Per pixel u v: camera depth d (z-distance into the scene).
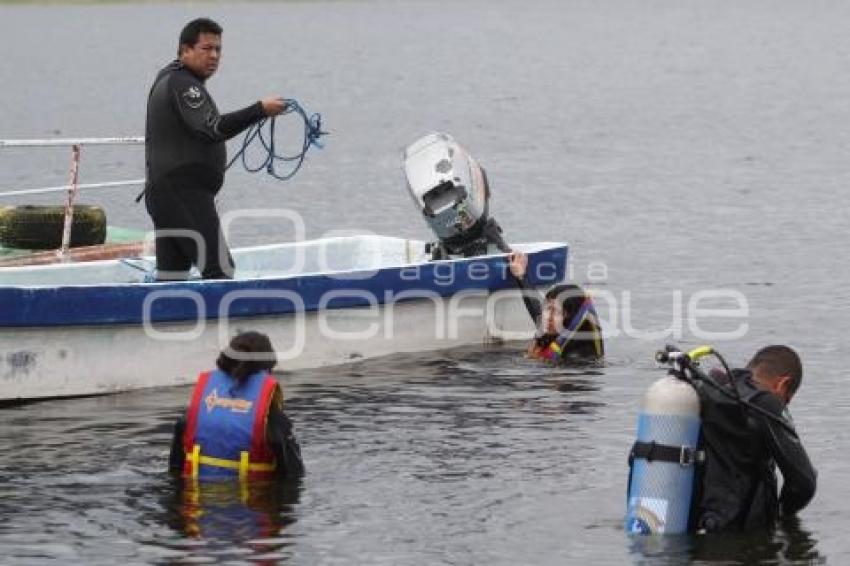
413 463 27.64
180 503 25.11
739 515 23.73
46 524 24.12
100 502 25.19
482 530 24.12
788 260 53.09
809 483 23.80
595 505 25.34
